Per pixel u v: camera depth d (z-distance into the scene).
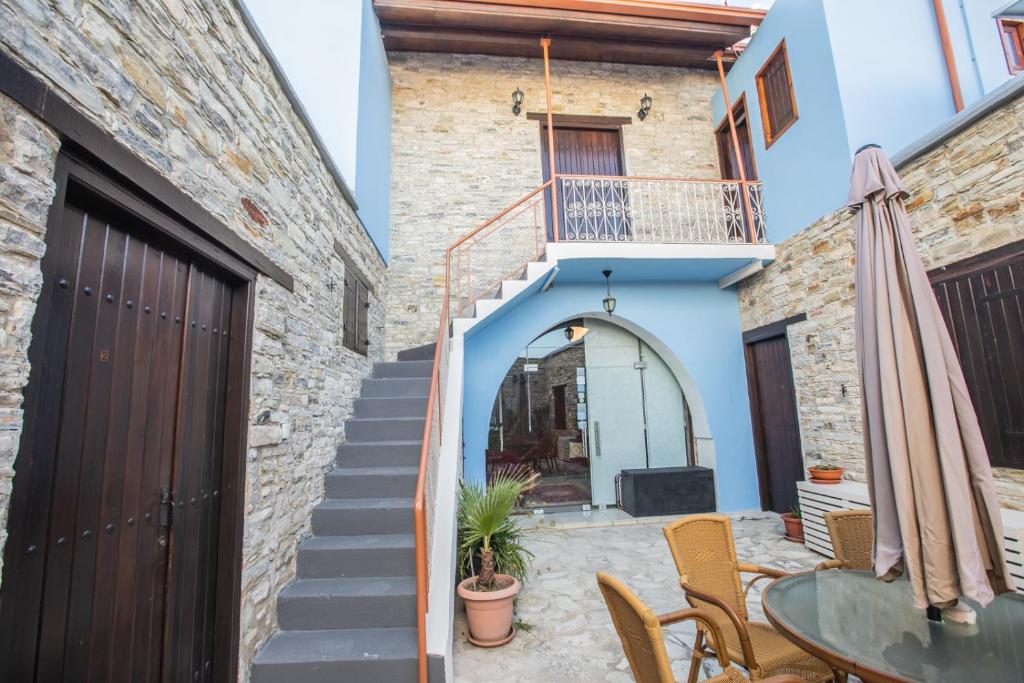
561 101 6.89
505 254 6.39
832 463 4.84
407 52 6.68
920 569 1.69
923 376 1.82
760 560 4.30
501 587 3.08
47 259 1.31
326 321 3.58
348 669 2.31
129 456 1.71
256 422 2.44
